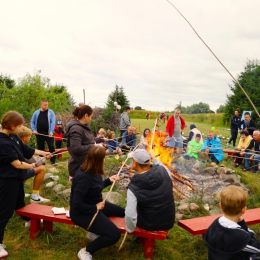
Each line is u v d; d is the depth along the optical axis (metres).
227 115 29.84
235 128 12.33
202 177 7.16
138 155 3.53
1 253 3.60
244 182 6.76
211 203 5.39
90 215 3.47
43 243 3.93
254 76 28.86
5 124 3.56
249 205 5.44
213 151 8.54
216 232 2.61
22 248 3.84
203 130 22.06
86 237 4.14
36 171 4.85
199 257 3.82
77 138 4.26
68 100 17.00
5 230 4.26
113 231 3.46
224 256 2.52
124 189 6.00
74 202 3.38
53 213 3.94
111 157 8.20
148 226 3.50
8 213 3.62
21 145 4.14
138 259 3.67
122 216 3.98
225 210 2.64
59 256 3.70
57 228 4.29
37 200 5.04
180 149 9.30
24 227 4.33
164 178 3.52
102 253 3.76
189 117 37.06
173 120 9.55
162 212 3.45
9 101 11.92
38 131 7.54
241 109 28.27
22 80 14.15
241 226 2.82
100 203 3.54
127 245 3.95
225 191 2.66
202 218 3.96
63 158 8.96
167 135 9.60
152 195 3.41
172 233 4.36
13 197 3.60
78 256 3.56
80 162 4.36
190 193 5.97
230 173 7.26
